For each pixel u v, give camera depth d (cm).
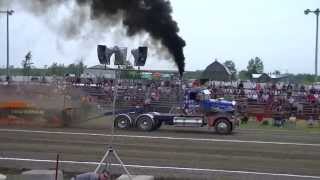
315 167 1516
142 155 1658
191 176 1333
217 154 1723
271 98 3394
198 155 1688
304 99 3416
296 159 1658
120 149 1780
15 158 1564
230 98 3400
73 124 2630
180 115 2428
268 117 3238
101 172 1217
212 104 2425
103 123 2692
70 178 1271
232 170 1438
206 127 2672
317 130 2709
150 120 2417
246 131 2564
